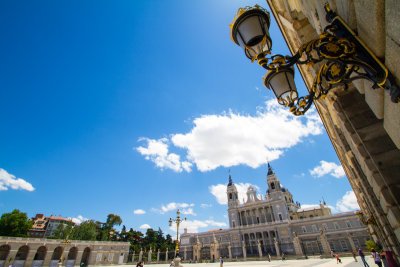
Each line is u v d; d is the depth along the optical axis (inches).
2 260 1807.3
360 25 64.0
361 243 2290.8
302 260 1702.8
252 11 99.3
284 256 2001.7
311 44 81.0
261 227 2945.4
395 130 74.5
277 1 214.8
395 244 201.5
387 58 56.8
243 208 3331.7
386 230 207.8
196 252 2950.3
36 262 1937.7
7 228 2188.7
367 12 55.3
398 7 41.0
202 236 3499.0
